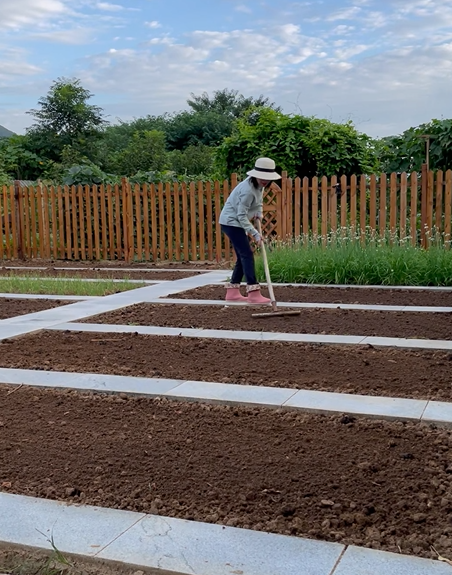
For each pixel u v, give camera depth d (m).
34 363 5.89
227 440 4.02
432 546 2.80
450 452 3.75
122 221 15.78
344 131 15.54
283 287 10.55
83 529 3.02
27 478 3.57
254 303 8.71
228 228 8.53
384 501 3.20
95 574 2.73
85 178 17.28
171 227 15.23
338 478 3.46
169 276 12.55
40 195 16.20
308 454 3.78
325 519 3.05
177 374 5.43
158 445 3.98
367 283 10.79
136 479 3.53
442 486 3.33
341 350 6.14
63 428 4.29
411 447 3.84
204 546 2.85
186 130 51.66
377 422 4.25
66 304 9.17
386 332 6.84
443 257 10.77
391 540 2.86
